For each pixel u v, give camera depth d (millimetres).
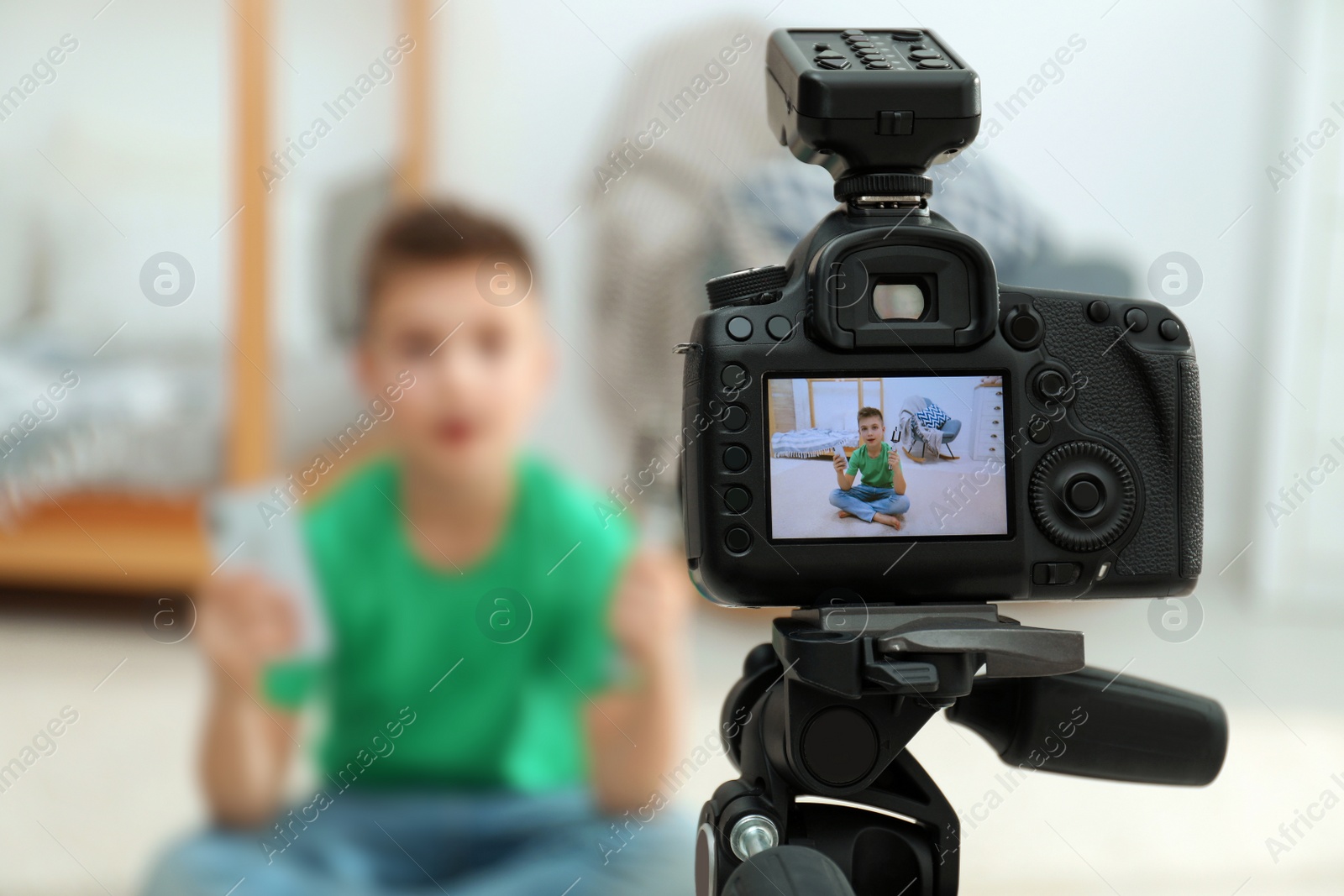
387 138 2805
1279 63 3508
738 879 704
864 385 768
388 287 1567
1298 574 3740
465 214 1578
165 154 2996
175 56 2998
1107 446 800
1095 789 2129
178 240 3002
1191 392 821
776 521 758
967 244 767
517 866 1360
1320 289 3707
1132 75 3307
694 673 2451
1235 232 3699
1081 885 1712
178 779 1980
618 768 1421
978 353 780
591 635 1456
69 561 2967
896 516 769
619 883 1321
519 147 2559
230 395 2971
